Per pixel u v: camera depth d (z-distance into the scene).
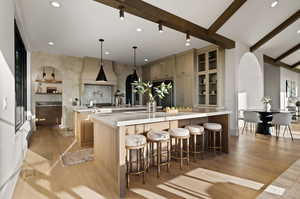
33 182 2.21
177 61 6.17
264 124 5.06
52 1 2.87
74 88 6.44
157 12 3.13
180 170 2.56
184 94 5.86
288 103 8.65
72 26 3.79
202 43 5.07
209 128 3.18
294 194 1.89
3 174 1.66
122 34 4.32
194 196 1.88
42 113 6.88
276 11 3.93
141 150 2.54
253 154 3.27
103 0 2.60
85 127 3.84
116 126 1.99
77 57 6.50
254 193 1.92
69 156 3.17
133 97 8.08
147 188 2.06
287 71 8.64
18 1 2.78
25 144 3.40
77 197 1.89
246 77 6.29
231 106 4.85
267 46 5.66
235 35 4.56
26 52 4.84
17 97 3.02
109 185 2.14
